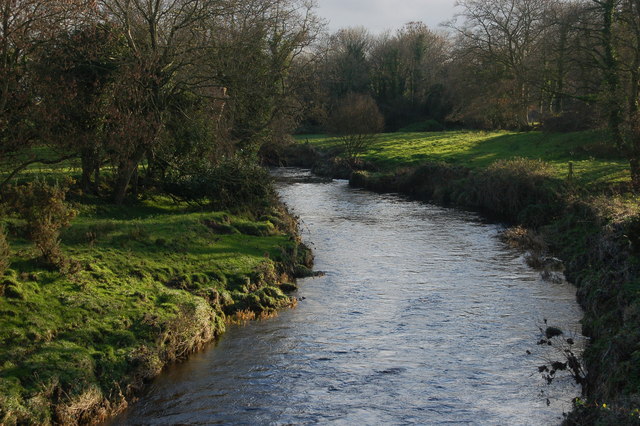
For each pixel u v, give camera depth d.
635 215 18.34
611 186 26.58
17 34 17.77
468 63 52.78
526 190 30.28
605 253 17.47
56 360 10.53
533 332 14.27
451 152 48.12
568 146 40.22
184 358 12.72
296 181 48.56
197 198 25.31
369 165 49.25
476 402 10.82
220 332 14.22
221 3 23.48
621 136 29.39
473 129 69.69
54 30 18.98
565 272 19.42
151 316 12.81
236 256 18.41
